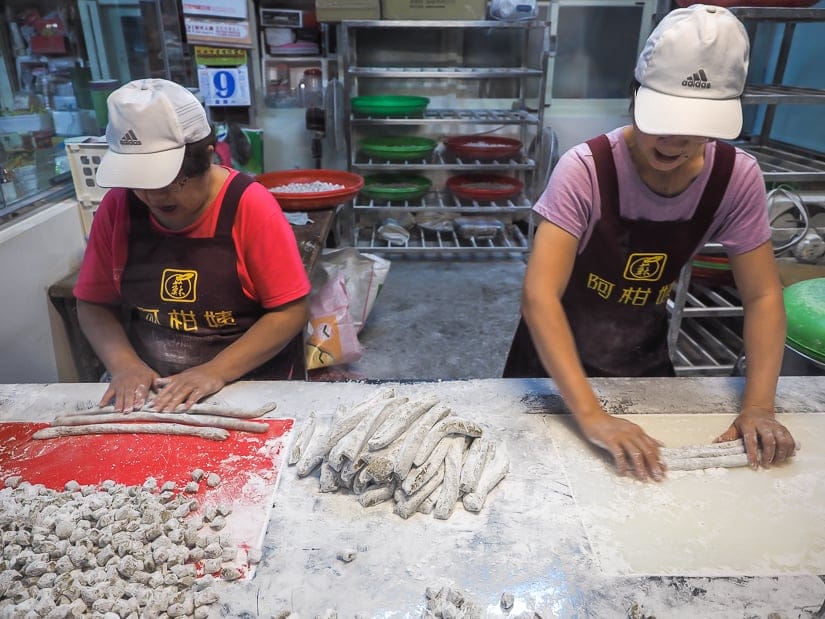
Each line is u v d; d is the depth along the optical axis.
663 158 0.96
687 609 0.73
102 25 2.35
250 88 3.62
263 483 0.92
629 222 1.16
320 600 0.74
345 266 2.65
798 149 2.75
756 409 1.03
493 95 3.90
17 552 0.80
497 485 0.92
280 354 1.46
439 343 2.94
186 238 1.23
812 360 1.60
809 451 0.99
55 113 2.20
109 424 1.04
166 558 0.78
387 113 3.58
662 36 0.91
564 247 1.12
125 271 1.27
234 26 3.41
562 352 1.05
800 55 2.84
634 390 1.15
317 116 3.63
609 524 0.85
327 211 2.43
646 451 0.93
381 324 3.11
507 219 4.16
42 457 0.98
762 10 1.98
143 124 1.04
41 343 1.88
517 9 3.22
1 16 2.00
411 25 3.25
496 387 1.16
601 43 3.69
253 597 0.74
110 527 0.83
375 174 4.02
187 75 3.11
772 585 0.76
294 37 3.55
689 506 0.88
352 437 0.89
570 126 3.90
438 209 3.74
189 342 1.33
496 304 3.34
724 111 0.89
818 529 0.84
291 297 1.26
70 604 0.72
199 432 1.01
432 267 3.82
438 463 0.91
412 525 0.84
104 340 1.29
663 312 1.38
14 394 1.14
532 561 0.79
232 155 3.53
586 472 0.94
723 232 1.16
